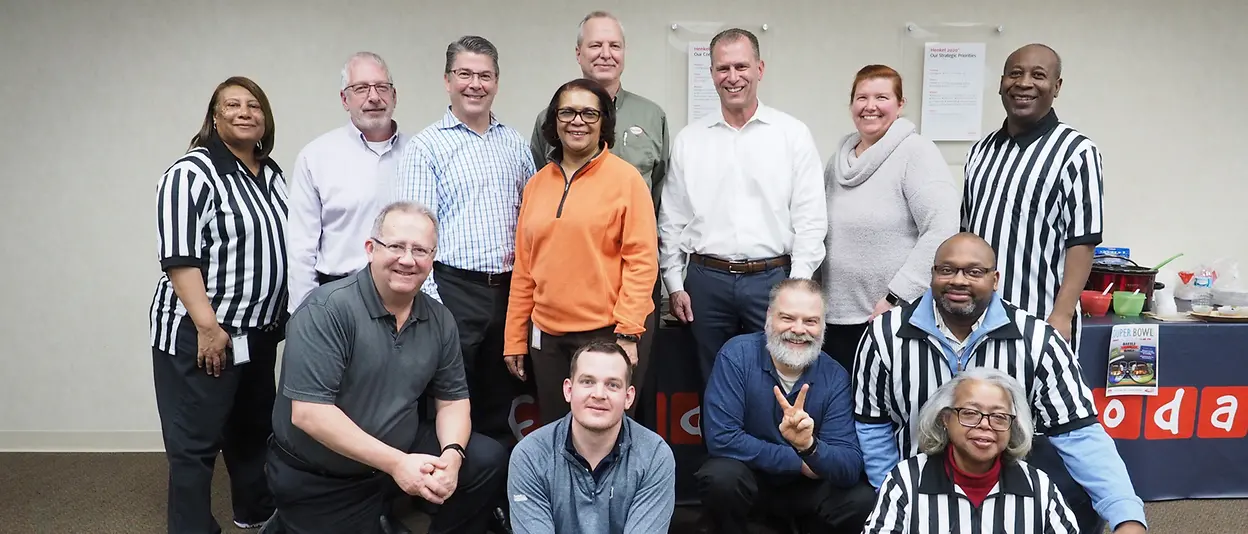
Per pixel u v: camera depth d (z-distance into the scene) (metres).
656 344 2.79
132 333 3.44
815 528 2.40
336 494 2.19
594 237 2.31
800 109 3.36
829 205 2.72
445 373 2.25
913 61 3.34
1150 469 2.91
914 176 2.54
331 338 2.04
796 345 2.26
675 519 2.80
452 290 2.50
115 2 3.23
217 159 2.43
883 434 2.30
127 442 3.48
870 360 2.24
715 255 2.60
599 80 2.68
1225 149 3.46
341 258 2.60
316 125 3.31
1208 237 3.48
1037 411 2.16
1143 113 3.41
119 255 3.39
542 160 2.79
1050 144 2.47
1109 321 2.93
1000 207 2.54
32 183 3.34
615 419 1.94
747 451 2.30
